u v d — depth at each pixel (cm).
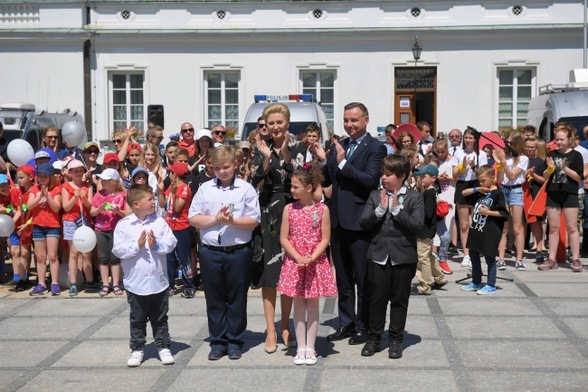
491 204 948
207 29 2353
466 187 1145
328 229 696
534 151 1156
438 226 1072
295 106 1630
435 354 713
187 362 705
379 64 2336
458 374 656
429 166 936
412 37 2311
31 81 2391
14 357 729
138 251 688
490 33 2284
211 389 632
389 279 705
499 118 2338
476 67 2312
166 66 2380
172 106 2388
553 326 800
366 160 740
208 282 713
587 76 1756
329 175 758
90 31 2356
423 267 943
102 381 657
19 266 1034
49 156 1074
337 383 640
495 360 693
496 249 953
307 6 2344
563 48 2284
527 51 2294
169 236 706
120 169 1085
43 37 2366
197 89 2378
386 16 2336
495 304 898
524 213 1148
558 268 1125
